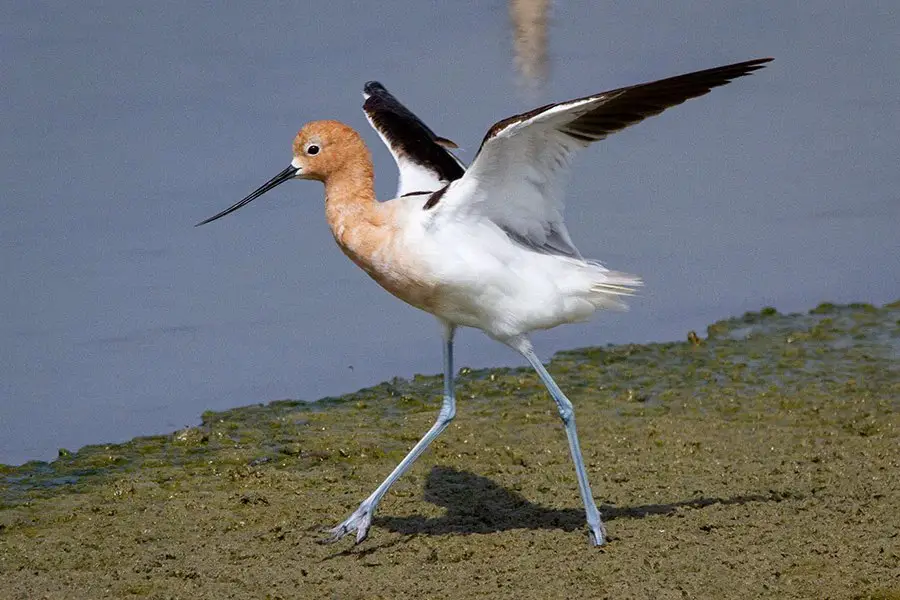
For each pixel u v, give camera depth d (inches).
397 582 369.4
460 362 590.6
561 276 394.9
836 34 853.2
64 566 391.5
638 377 553.0
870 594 347.6
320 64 788.6
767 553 373.1
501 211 387.2
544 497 429.7
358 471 464.4
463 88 756.0
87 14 820.6
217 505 436.1
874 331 587.2
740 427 488.4
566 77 773.3
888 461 441.7
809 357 561.3
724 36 845.8
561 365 573.3
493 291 388.2
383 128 466.0
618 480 439.5
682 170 717.9
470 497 434.6
